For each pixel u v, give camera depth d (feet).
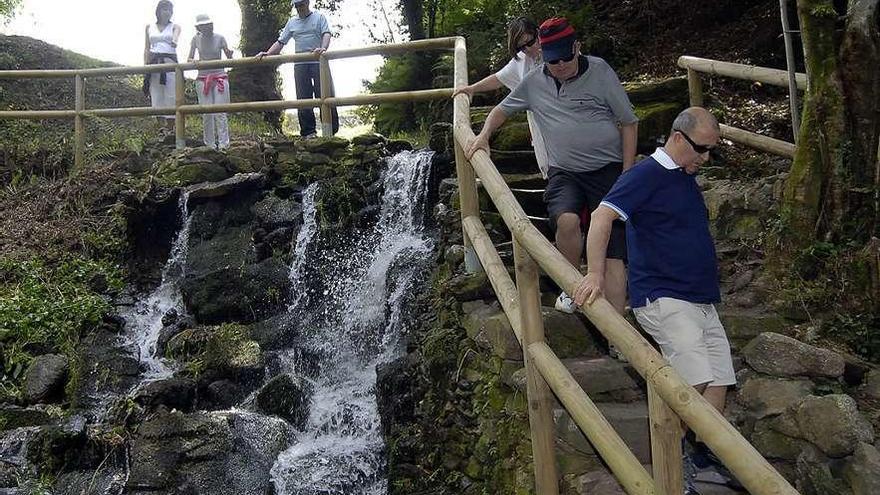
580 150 14.78
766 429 12.62
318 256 25.41
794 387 12.78
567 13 34.06
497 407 14.96
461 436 16.25
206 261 26.30
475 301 17.53
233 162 28.91
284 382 21.25
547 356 11.95
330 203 26.18
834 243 15.79
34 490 18.49
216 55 32.07
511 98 15.26
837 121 15.98
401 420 18.72
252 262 25.84
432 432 17.25
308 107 29.27
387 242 24.98
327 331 23.58
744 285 16.60
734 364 14.28
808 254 15.81
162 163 29.63
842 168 15.88
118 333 24.98
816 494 11.48
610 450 9.99
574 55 14.11
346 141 28.58
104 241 27.91
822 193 16.11
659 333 11.28
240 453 19.27
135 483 18.37
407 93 28.27
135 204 28.04
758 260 17.17
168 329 24.44
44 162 32.01
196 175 28.40
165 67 30.78
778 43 30.09
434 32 42.91
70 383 22.43
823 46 16.21
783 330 15.03
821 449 11.75
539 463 12.37
